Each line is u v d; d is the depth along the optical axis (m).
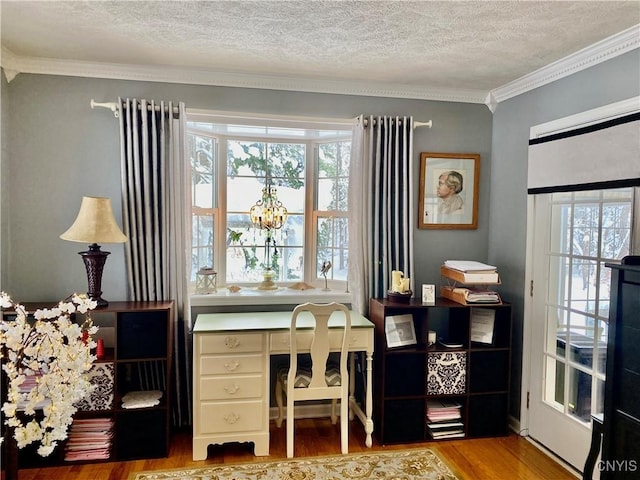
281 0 2.00
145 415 2.69
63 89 2.89
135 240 2.91
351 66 2.88
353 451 2.84
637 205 2.20
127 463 2.65
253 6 2.06
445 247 3.45
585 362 2.61
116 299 3.00
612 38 2.32
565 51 2.54
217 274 3.47
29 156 2.87
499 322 3.14
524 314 3.08
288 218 3.61
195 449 2.69
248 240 3.56
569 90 2.68
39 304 2.81
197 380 2.68
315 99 3.21
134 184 2.90
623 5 1.97
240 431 2.74
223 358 2.70
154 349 2.68
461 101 3.42
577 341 2.67
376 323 3.05
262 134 3.49
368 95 3.28
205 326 2.75
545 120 2.89
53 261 2.92
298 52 2.64
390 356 2.93
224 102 3.09
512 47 2.50
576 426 2.63
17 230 2.87
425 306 2.95
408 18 2.15
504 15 2.10
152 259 2.94
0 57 2.68
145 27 2.31
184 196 2.96
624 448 1.74
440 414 3.02
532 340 3.03
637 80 2.23
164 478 2.48
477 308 3.20
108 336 2.90
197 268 3.37
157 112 2.93
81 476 2.49
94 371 2.62
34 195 2.88
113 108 2.85
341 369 2.79
